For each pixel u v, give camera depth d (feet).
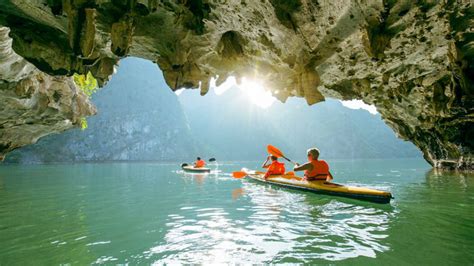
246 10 15.17
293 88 22.21
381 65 24.04
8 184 34.81
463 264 9.49
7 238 12.51
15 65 25.55
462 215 16.44
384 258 10.06
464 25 17.49
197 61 18.88
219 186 31.37
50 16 13.56
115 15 12.94
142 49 18.83
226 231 13.57
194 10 14.70
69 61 15.85
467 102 27.84
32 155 180.14
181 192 26.96
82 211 18.20
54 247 11.40
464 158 45.96
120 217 16.51
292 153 471.62
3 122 38.29
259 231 13.53
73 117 46.39
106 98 272.72
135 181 38.42
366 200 20.81
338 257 10.21
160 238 12.57
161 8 14.43
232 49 19.07
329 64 22.47
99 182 37.24
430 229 13.60
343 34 16.69
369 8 14.61
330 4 14.14
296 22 15.21
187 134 338.13
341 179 41.98
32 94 33.27
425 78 28.40
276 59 19.42
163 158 294.25
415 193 25.59
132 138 277.03
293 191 26.50
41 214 17.29
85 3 11.48
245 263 9.78
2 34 18.86
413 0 14.74
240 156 450.30
